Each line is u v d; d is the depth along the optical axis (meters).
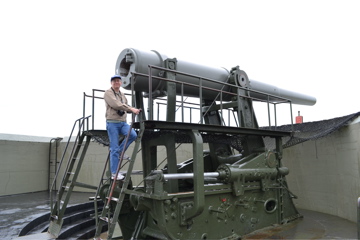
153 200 4.19
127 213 5.10
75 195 9.67
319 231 5.27
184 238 4.23
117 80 4.43
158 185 4.04
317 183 7.27
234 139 5.69
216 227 4.66
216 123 6.10
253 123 5.88
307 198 7.57
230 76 5.87
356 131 5.87
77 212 7.05
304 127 7.64
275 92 7.09
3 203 8.20
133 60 4.69
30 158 10.74
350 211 6.12
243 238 4.86
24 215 6.51
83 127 5.34
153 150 5.25
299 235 5.02
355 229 5.40
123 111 4.43
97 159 10.71
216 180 5.08
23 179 10.41
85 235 5.73
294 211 6.31
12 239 4.69
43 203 8.16
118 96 4.44
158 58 4.88
